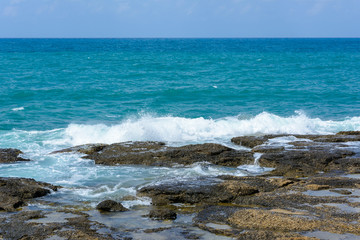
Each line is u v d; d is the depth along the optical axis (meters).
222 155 13.56
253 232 7.78
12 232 7.83
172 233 7.94
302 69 45.97
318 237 7.55
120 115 22.62
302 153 13.40
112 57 63.38
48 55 68.19
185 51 88.75
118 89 30.09
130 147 14.65
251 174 12.22
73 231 7.86
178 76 37.94
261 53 81.19
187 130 18.16
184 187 10.20
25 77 36.03
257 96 28.34
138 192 10.34
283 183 10.80
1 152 14.12
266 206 9.30
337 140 15.39
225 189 10.08
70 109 23.88
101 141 16.91
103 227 8.20
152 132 17.52
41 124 20.25
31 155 14.25
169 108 24.42
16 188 10.14
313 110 24.28
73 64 49.12
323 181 10.92
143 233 7.93
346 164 12.68
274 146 14.37
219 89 30.34
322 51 93.88
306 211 8.79
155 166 12.97
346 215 8.53
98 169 12.71
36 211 8.95
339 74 41.34
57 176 12.03
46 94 27.89
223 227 8.16
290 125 19.19
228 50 96.19
